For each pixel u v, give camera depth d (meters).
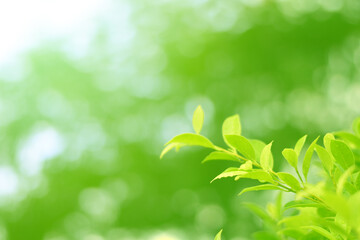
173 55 11.86
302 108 10.62
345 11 10.67
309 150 0.65
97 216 11.46
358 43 10.48
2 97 12.10
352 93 10.30
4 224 11.28
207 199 10.52
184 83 11.80
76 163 11.72
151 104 11.88
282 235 1.02
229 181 10.06
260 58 10.95
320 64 10.59
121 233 11.30
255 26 11.16
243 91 11.16
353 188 0.67
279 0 11.36
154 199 11.00
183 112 11.73
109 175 11.51
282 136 10.06
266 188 0.69
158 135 11.73
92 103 12.28
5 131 11.89
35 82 12.41
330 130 9.82
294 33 10.65
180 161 11.04
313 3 11.07
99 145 11.96
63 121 12.15
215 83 11.41
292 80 10.72
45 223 11.26
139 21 12.79
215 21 12.01
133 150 11.50
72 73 12.52
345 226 0.65
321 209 0.78
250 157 0.73
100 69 12.63
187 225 10.69
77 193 11.47
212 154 0.77
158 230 10.96
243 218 9.45
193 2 12.24
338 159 0.69
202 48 11.55
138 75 12.41
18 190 11.61
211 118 11.26
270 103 10.88
